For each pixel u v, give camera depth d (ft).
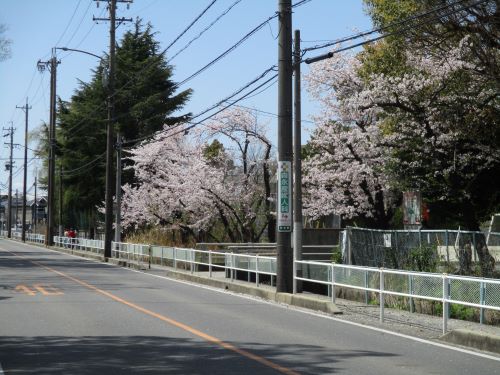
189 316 45.88
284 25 58.85
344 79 85.87
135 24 190.90
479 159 74.28
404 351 32.89
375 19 76.79
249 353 31.71
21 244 232.32
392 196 92.07
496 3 55.77
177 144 134.41
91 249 148.05
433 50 68.18
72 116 191.52
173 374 26.81
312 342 35.35
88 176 189.37
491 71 61.05
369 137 83.30
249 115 117.29
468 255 56.13
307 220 127.54
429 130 72.90
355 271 48.70
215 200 118.73
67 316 45.14
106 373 27.02
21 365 28.60
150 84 180.24
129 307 50.80
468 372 27.81
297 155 58.34
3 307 50.14
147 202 134.21
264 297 60.39
